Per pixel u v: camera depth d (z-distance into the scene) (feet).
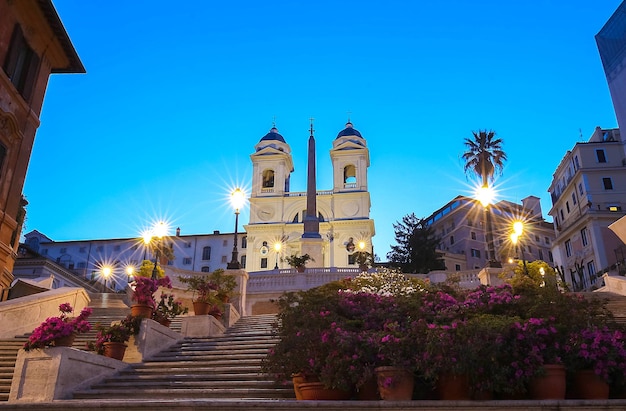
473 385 25.13
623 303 62.39
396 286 44.91
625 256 153.07
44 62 73.77
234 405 22.86
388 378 24.85
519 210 286.25
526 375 24.84
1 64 64.13
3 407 24.07
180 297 92.89
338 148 279.28
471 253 261.24
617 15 87.40
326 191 271.49
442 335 25.35
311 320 29.30
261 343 45.78
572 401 21.84
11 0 65.51
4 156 65.21
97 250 278.46
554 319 26.96
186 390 34.01
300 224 259.39
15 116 66.33
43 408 23.85
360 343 26.76
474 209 271.49
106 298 93.56
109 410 23.45
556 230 204.33
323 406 22.50
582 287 155.12
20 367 36.11
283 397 31.94
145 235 73.56
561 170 196.24
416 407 22.20
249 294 99.60
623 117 84.38
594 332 25.88
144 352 44.37
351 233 257.55
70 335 37.09
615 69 86.53
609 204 171.12
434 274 102.89
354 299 32.22
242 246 273.13
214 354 44.01
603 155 177.99
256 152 284.41
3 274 67.10
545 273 78.84
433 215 292.81
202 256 274.16
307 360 27.32
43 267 164.66
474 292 32.14
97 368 38.86
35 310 61.05
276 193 272.72
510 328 25.96
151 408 23.29
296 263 124.88
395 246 218.38
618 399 22.85
